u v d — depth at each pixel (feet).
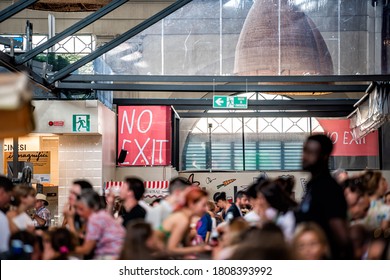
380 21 61.36
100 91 71.05
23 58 50.72
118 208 38.29
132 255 18.42
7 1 93.45
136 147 80.74
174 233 22.90
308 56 61.46
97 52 56.85
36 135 70.79
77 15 94.63
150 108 80.89
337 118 91.76
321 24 61.72
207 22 62.64
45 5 59.00
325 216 18.88
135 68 63.16
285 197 22.90
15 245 21.86
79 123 68.64
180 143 95.86
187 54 62.75
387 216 24.30
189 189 23.97
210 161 95.66
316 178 19.40
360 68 61.36
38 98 68.85
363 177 25.44
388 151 89.04
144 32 63.16
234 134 96.07
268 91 66.33
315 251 16.92
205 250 22.48
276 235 15.69
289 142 95.61
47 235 22.20
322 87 67.62
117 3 50.62
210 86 66.90
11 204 27.94
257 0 62.13
